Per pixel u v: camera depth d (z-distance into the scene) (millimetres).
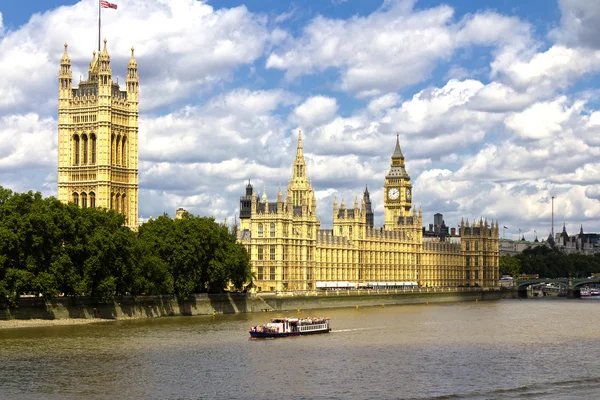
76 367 181375
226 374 176375
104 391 161375
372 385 168375
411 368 185500
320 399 157500
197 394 160125
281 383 169000
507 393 164000
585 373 182000
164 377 172875
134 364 185500
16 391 160750
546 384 171250
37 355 194625
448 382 171875
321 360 193625
